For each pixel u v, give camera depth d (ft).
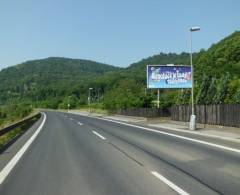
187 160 48.42
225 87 163.02
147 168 42.70
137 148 62.23
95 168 42.98
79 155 54.19
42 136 88.02
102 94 559.79
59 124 144.97
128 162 47.29
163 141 73.46
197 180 35.65
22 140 78.33
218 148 60.80
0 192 31.40
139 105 215.10
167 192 30.83
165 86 180.45
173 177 37.24
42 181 35.81
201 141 72.59
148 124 139.33
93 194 30.37
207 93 178.60
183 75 180.75
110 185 33.73
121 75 569.23
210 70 248.11
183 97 200.54
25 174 39.52
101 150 59.98
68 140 77.41
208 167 42.96
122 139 78.74
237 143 68.59
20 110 319.47
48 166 44.62
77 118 216.13
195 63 281.13
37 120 186.19
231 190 31.48
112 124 142.72
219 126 106.42
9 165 45.47
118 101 267.39
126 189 32.07
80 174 39.32
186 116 136.77
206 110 118.93
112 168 42.88
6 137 82.99
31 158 51.47
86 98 572.92
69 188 32.73
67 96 602.44
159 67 180.65
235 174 38.60
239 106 99.09
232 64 249.34
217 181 35.14
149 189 31.99
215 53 268.62
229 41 272.51
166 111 180.04
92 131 103.76
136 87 337.31
